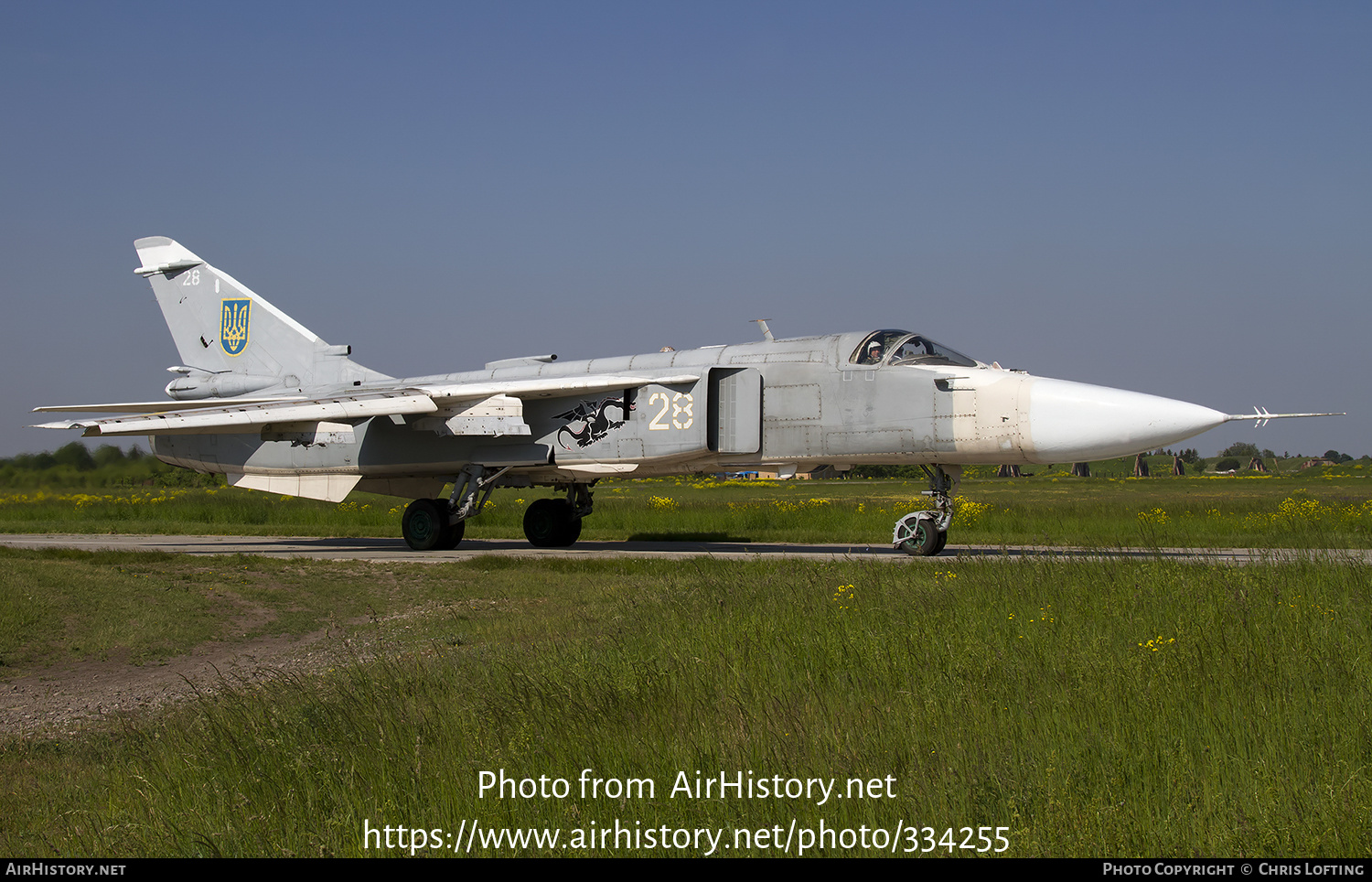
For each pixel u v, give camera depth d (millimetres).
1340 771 5027
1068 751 5383
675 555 18156
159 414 19297
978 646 7746
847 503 38156
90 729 8359
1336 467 125500
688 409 19031
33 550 17062
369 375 22922
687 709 6457
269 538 25422
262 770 6105
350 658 10039
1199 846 4375
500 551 20609
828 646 8094
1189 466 152500
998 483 85875
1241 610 8711
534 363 21797
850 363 18297
